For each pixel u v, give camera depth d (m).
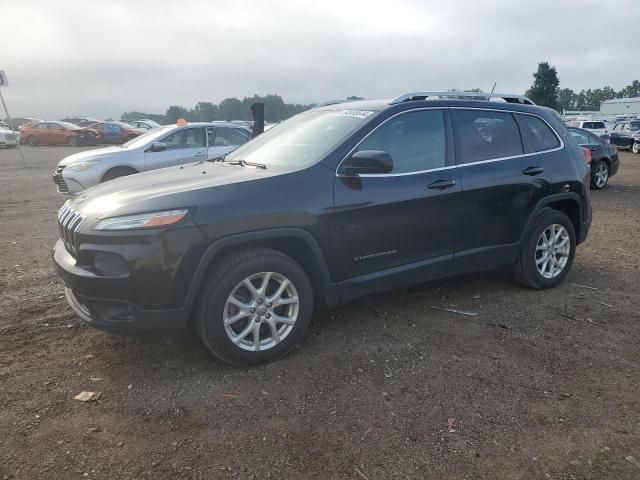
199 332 3.44
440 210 4.25
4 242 7.07
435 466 2.65
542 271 5.05
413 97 4.36
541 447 2.80
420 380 3.44
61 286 5.21
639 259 6.30
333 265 3.81
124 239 3.20
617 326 4.29
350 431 2.92
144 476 2.57
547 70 57.41
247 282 3.48
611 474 2.61
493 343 3.97
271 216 3.49
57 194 11.88
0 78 16.41
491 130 4.72
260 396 3.25
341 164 3.85
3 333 4.09
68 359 3.70
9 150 29.33
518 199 4.74
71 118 43.31
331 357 3.74
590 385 3.40
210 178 3.78
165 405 3.15
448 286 5.20
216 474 2.59
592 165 12.89
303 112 5.09
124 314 3.32
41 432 2.88
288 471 2.61
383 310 4.59
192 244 3.27
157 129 10.63
